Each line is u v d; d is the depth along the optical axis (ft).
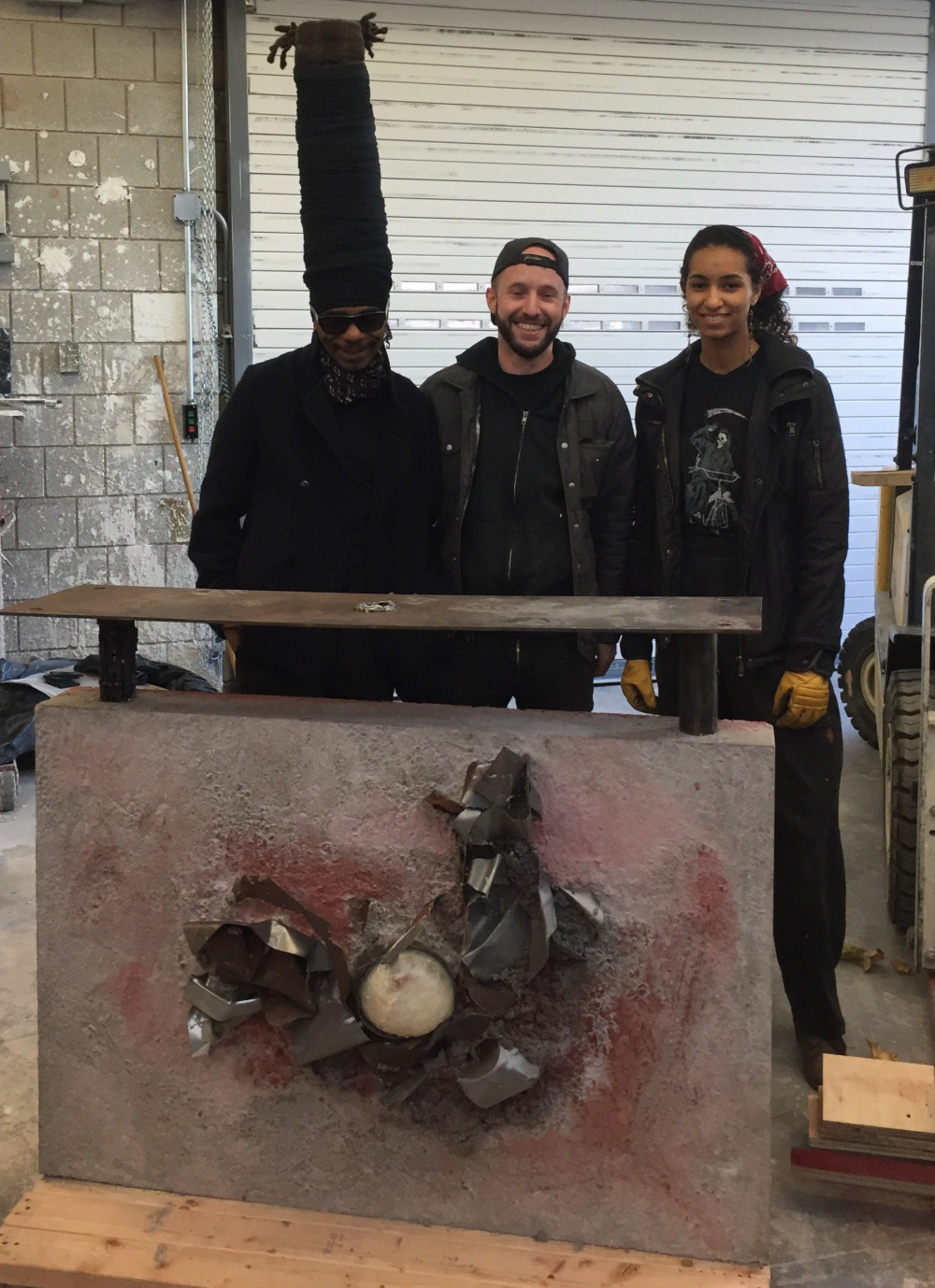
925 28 20.44
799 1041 8.75
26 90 17.33
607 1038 6.07
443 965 6.00
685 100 19.88
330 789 6.08
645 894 5.93
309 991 5.94
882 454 21.66
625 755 5.83
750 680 8.39
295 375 8.12
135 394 18.33
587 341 20.22
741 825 5.79
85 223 17.79
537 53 19.27
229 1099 6.46
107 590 6.74
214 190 18.20
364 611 6.10
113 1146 6.63
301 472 8.07
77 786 6.29
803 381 8.05
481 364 8.77
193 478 18.70
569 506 8.73
